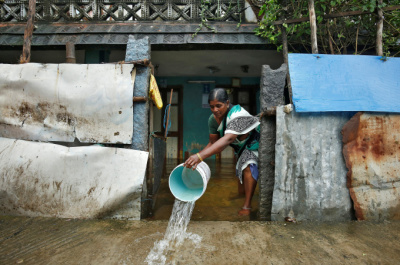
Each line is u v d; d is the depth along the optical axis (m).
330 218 2.43
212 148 2.48
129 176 2.46
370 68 2.52
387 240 2.01
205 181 2.30
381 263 1.69
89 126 2.59
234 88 7.68
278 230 2.21
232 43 4.38
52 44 4.36
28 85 2.61
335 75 2.48
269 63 5.93
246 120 2.69
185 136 7.72
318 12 3.49
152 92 2.82
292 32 3.82
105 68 2.60
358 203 2.40
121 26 4.71
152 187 3.08
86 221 2.41
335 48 4.13
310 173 2.43
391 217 2.42
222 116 2.88
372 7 3.05
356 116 2.38
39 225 2.30
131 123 2.56
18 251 1.83
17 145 2.59
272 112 2.49
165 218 2.72
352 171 2.39
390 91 2.45
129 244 1.94
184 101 7.70
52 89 2.59
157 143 3.65
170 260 1.72
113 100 2.55
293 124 2.43
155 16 4.83
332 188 2.43
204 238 2.05
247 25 4.64
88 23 4.80
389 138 2.42
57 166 2.52
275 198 2.43
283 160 2.42
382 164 2.41
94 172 2.50
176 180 2.63
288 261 1.72
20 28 4.61
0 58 5.15
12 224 2.31
